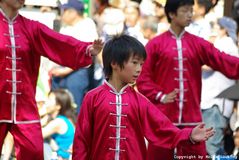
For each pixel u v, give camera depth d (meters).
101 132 13.20
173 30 16.12
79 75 20.38
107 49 13.21
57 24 20.89
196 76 16.14
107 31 21.59
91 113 13.21
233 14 22.83
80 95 20.47
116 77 13.26
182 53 16.02
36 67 14.04
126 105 13.21
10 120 13.77
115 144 13.17
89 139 13.21
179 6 15.94
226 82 19.88
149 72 15.96
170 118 15.98
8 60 13.72
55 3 20.94
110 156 13.17
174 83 15.99
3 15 13.79
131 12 21.78
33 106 13.95
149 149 15.81
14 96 13.77
